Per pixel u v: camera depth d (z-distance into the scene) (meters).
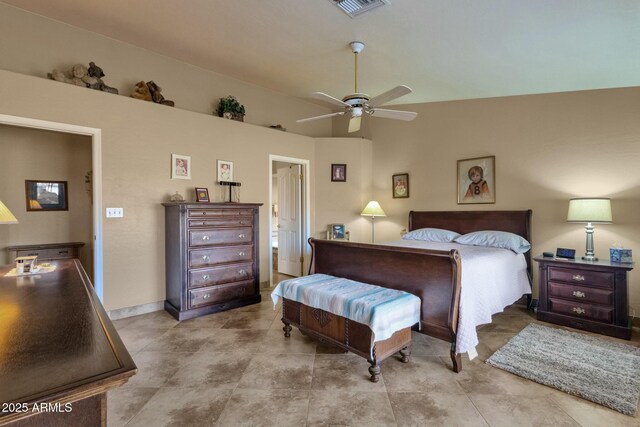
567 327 3.23
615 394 2.04
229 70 4.29
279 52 3.62
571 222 3.49
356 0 2.53
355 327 2.39
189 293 3.52
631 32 2.56
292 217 5.70
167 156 3.82
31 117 2.96
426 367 2.45
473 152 4.46
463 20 2.62
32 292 1.51
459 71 3.61
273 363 2.51
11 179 4.09
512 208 4.12
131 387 2.16
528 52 3.03
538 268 3.72
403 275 2.71
